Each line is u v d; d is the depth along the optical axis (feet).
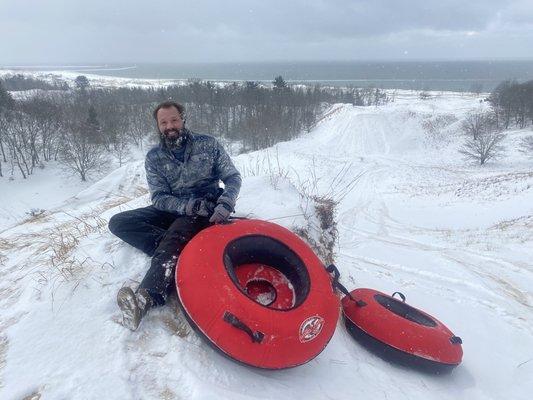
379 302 12.98
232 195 11.50
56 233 18.40
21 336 8.56
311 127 231.91
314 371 9.58
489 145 166.81
